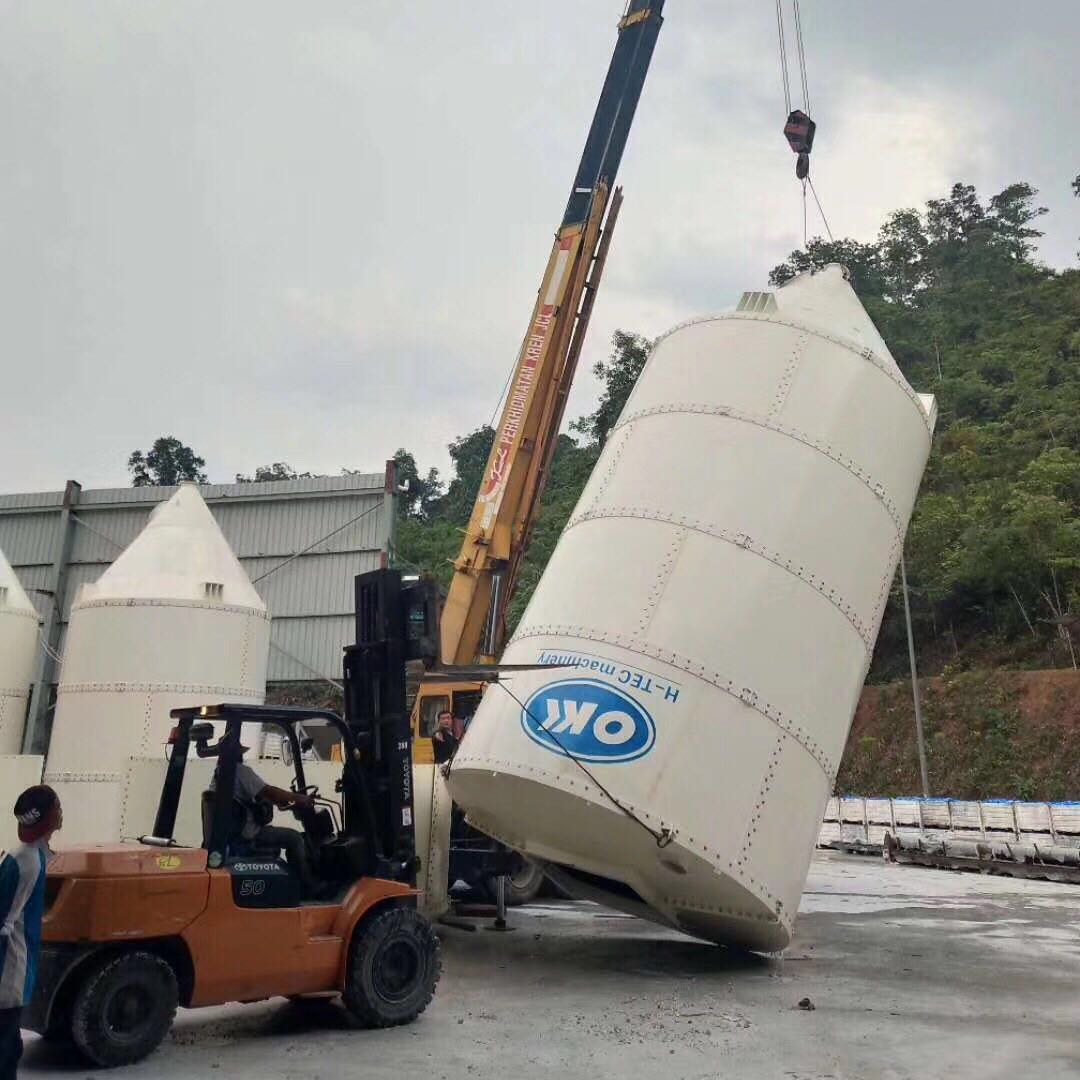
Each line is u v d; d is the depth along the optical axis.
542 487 16.14
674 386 10.95
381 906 7.75
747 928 9.52
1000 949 11.17
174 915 6.60
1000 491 40.44
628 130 17.03
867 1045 7.03
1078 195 76.69
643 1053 6.77
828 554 10.09
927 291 78.44
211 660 15.77
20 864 5.07
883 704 37.88
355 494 28.64
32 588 29.19
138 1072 6.25
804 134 17.12
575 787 8.85
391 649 8.42
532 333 16.31
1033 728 32.44
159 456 83.00
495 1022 7.64
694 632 9.40
